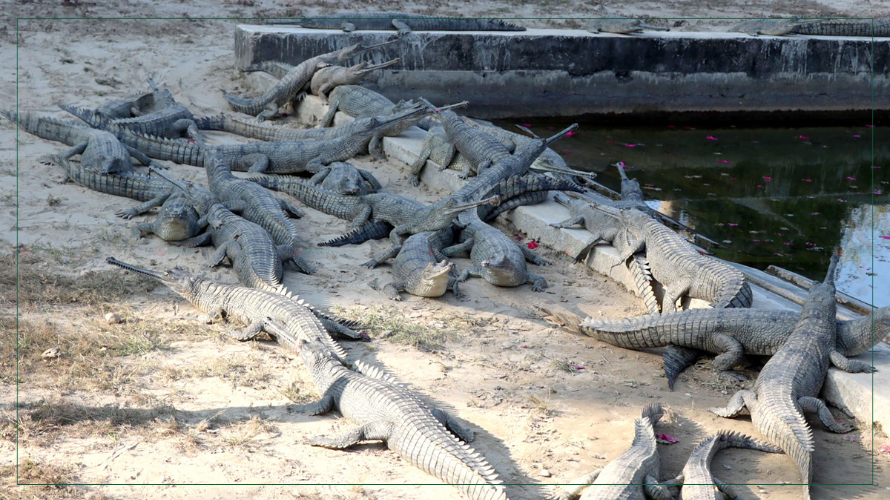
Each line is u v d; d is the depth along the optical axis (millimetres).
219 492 5242
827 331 6938
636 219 9008
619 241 9211
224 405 6348
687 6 25938
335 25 18375
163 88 16078
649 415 6152
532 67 17422
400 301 8469
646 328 7418
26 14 19875
